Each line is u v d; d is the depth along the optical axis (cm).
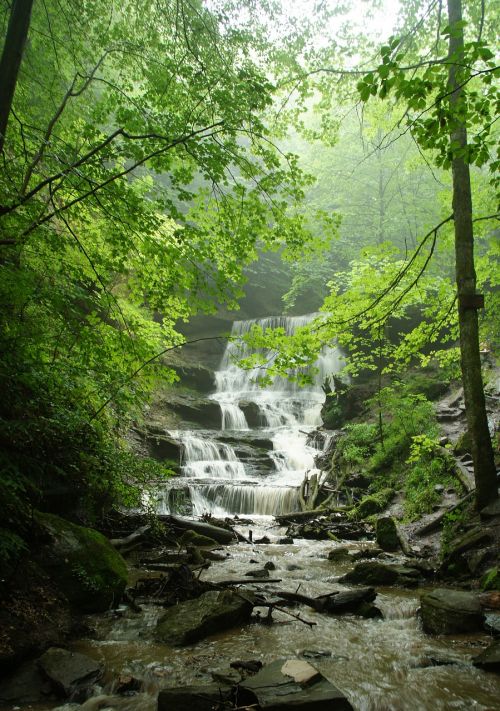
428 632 584
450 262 1645
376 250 1057
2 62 565
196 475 1688
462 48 461
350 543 1145
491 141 520
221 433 2042
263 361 852
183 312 873
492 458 915
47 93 888
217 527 1155
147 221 748
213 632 572
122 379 764
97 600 620
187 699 386
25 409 575
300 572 870
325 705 371
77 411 686
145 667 478
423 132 529
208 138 710
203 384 2714
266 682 404
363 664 492
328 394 2184
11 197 642
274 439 2050
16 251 643
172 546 1058
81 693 427
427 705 414
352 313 1084
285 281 3344
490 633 566
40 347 649
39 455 632
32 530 614
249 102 724
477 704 416
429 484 1248
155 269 834
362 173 2500
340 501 1489
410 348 1239
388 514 1275
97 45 927
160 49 809
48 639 500
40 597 555
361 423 1838
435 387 1872
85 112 916
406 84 476
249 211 797
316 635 573
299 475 1759
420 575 817
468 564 791
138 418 1134
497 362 1745
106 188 681
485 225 1216
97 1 945
